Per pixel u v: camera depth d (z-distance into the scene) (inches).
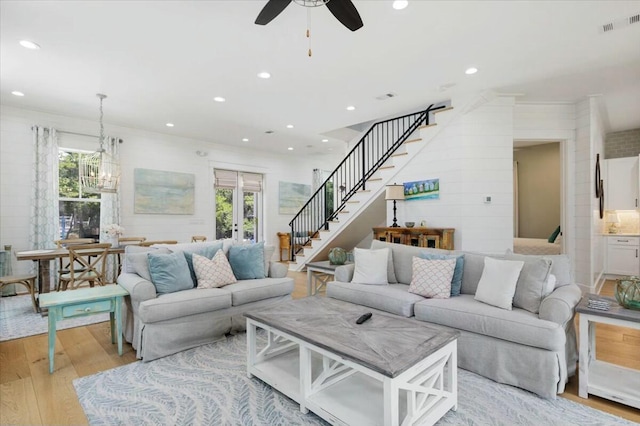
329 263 169.2
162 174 254.2
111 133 229.9
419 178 196.9
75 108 195.0
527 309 94.7
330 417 70.4
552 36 117.8
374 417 69.7
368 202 217.2
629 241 221.9
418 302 109.5
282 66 141.0
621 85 165.2
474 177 180.1
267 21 89.5
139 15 104.3
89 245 161.0
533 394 83.6
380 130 257.3
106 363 103.0
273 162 336.2
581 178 188.2
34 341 120.9
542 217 283.0
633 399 76.3
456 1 97.8
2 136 189.0
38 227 196.1
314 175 371.6
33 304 155.9
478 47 125.6
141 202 242.5
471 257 119.3
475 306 98.7
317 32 114.5
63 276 174.1
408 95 176.6
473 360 94.8
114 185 193.3
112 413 76.7
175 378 93.2
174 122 225.6
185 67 141.4
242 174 314.7
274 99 180.7
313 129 244.7
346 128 259.4
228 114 207.8
